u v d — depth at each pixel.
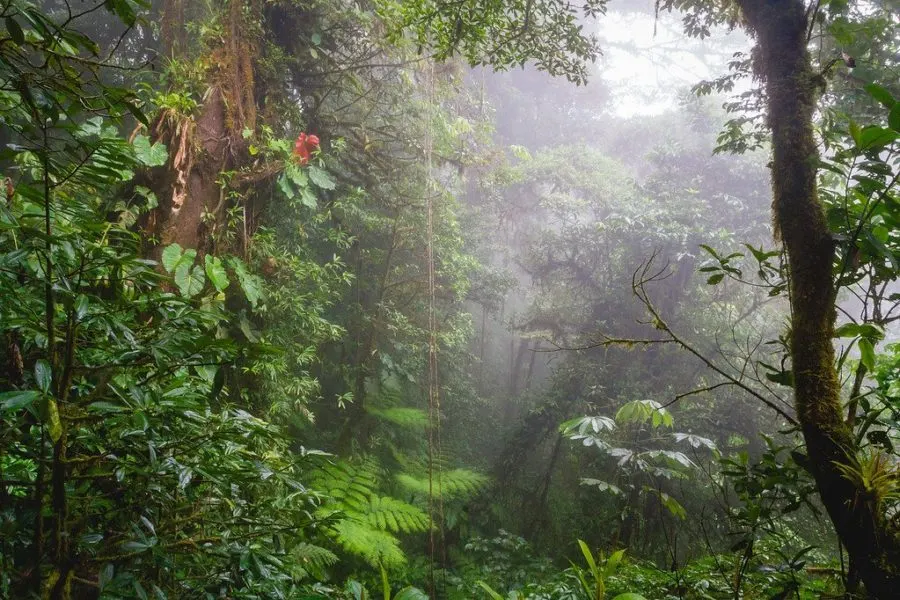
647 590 2.62
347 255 6.37
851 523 1.36
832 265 1.60
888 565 1.31
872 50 2.45
